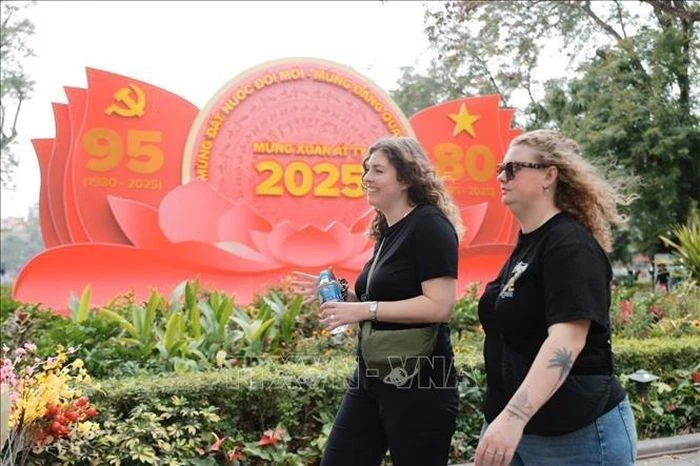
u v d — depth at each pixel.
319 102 10.98
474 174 11.45
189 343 5.17
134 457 3.62
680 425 5.23
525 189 2.39
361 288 3.03
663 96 13.88
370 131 11.16
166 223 10.05
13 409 3.14
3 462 3.17
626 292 8.48
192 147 10.35
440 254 2.72
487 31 12.29
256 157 10.70
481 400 4.69
